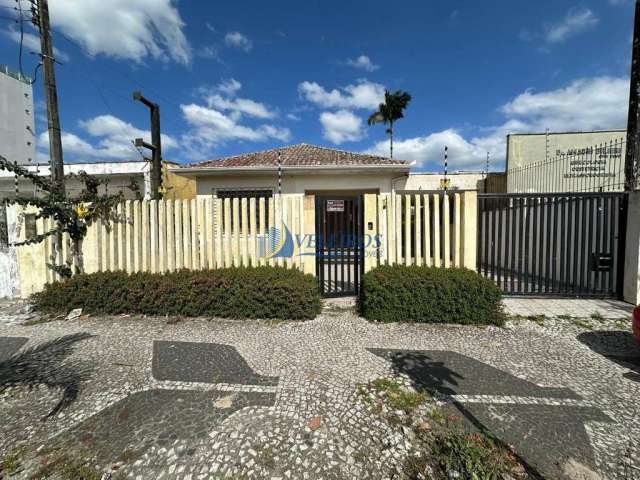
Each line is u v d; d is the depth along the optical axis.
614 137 12.32
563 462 2.04
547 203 5.98
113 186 11.41
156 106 8.63
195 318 4.93
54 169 5.93
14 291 6.17
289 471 1.99
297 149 12.01
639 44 5.49
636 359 3.51
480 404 2.67
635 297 5.46
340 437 2.28
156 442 2.23
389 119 28.28
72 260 5.96
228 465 2.04
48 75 5.87
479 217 6.43
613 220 5.75
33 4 5.74
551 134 12.92
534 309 5.30
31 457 2.11
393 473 1.97
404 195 5.58
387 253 5.64
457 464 2.00
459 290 4.61
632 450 2.13
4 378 3.14
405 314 4.71
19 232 6.09
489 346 3.87
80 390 2.91
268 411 2.58
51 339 4.15
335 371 3.25
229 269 5.27
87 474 1.97
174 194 11.42
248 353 3.70
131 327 4.57
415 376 3.14
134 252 5.78
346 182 10.07
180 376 3.16
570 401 2.71
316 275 5.75
